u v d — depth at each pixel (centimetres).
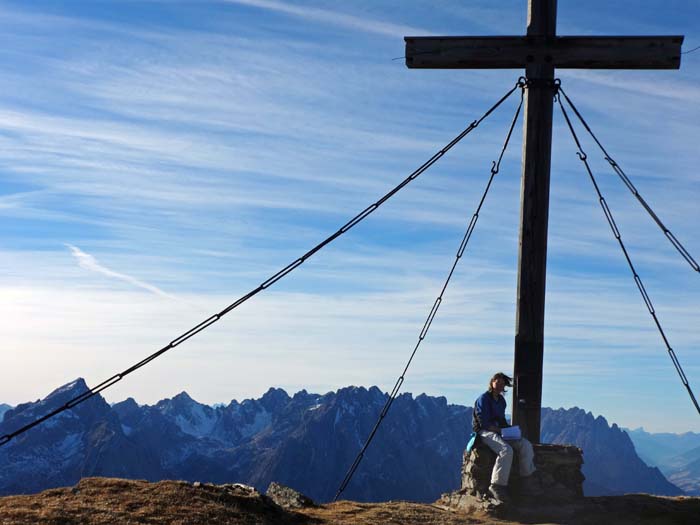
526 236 2253
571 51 2272
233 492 1912
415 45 2338
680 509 2011
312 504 2102
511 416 2220
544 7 2294
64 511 1617
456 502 2097
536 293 2236
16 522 1535
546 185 2264
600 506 1997
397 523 1877
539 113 2277
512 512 1966
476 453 2073
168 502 1741
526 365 2219
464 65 2323
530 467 2036
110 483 1862
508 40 2295
